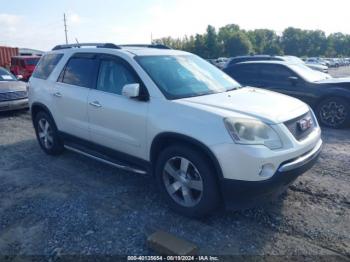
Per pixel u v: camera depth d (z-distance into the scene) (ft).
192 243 10.00
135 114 12.51
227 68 31.32
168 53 14.93
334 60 199.62
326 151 18.74
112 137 13.83
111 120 13.61
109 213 12.07
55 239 10.59
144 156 12.76
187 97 12.20
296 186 13.94
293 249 9.88
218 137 10.22
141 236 10.62
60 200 13.17
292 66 28.07
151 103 12.15
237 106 11.27
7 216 12.08
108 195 13.50
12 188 14.43
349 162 16.83
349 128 25.00
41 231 11.05
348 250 9.78
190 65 14.79
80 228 11.14
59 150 18.15
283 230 10.84
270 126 10.40
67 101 15.84
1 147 20.52
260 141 10.12
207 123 10.53
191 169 11.35
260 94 13.56
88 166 16.83
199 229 10.96
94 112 14.37
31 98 18.63
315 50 314.14
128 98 12.92
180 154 11.28
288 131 10.70
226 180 10.29
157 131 11.74
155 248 9.78
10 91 30.35
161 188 12.22
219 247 10.03
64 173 15.97
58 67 16.97
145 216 11.82
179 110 11.35
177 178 11.65
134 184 14.52
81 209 12.38
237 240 10.36
